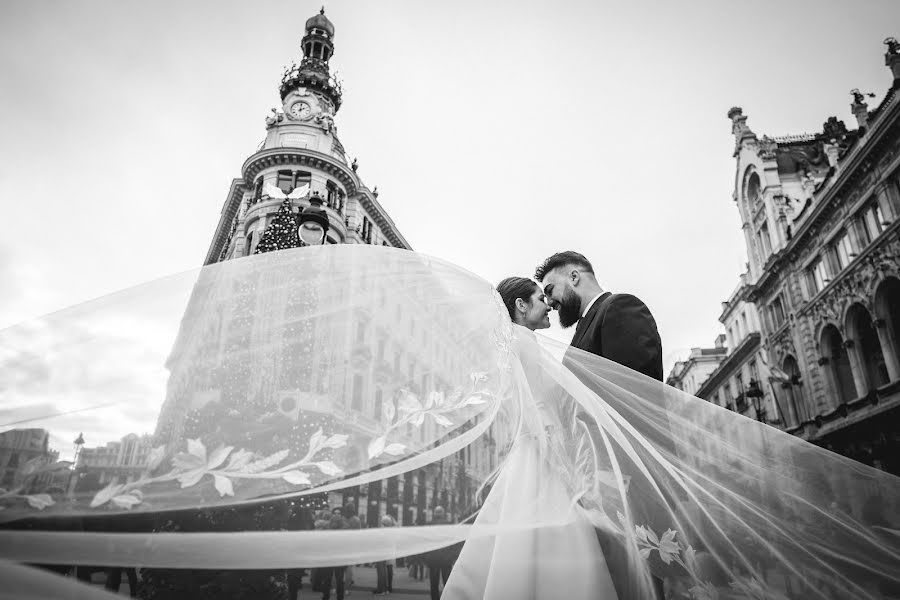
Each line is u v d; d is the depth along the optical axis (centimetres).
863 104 2262
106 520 93
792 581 149
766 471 161
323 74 3356
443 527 124
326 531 106
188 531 97
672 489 161
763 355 2794
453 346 149
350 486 111
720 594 149
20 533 89
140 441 99
